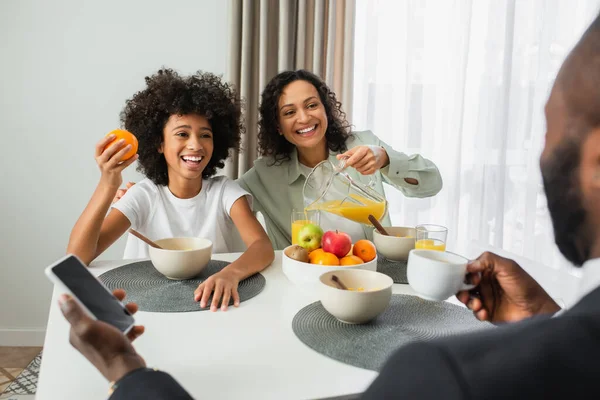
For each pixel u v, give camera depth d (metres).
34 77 2.12
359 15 2.30
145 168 1.52
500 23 2.43
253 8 2.10
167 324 0.85
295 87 1.67
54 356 0.73
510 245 2.64
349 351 0.75
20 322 2.26
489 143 2.54
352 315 0.82
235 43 2.11
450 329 0.84
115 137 1.17
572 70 0.32
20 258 2.22
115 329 0.52
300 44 2.14
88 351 0.51
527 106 2.52
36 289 2.25
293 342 0.79
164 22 2.16
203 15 2.18
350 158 1.38
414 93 2.39
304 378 0.68
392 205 2.52
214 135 1.63
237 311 0.92
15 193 2.18
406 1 2.32
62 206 2.22
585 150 0.31
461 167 2.58
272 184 1.78
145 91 1.56
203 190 1.54
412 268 0.79
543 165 0.35
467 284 0.74
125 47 2.16
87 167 2.21
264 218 1.75
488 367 0.26
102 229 1.33
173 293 1.00
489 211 2.60
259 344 0.78
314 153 1.78
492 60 2.46
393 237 1.23
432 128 2.46
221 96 1.60
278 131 1.77
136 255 1.50
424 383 0.27
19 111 2.13
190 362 0.72
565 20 2.41
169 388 0.45
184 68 2.21
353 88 2.30
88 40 2.13
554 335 0.26
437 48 2.39
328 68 2.16
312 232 1.12
